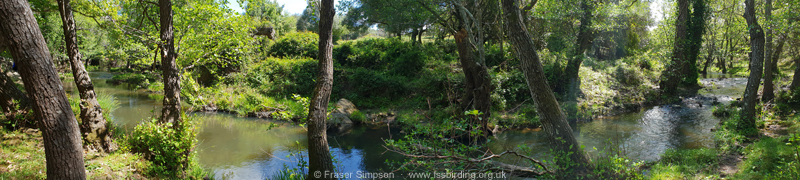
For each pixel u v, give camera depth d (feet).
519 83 53.57
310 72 67.56
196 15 29.25
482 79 37.19
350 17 72.18
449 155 19.54
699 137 35.24
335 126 44.42
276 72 66.64
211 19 29.91
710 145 31.96
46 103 12.23
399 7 56.24
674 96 60.64
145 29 31.83
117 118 44.04
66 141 12.73
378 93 59.98
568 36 52.80
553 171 19.15
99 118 24.68
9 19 11.48
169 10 24.14
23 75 12.07
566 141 18.66
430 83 56.75
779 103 43.55
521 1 55.01
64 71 107.04
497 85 51.06
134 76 94.27
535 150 32.53
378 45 85.10
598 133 38.65
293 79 65.26
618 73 65.82
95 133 24.09
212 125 44.09
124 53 39.50
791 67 89.51
